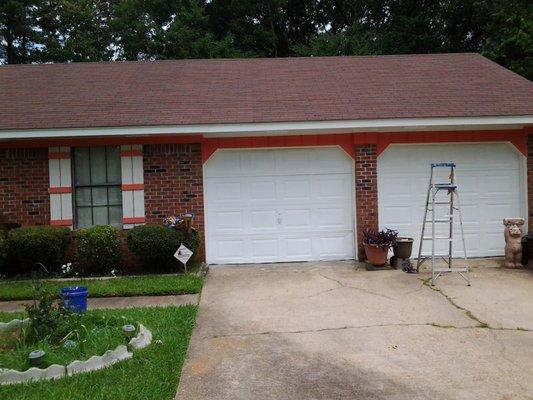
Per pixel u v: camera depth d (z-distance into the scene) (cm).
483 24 2472
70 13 2889
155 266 971
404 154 1050
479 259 1050
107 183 1031
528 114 984
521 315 656
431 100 1059
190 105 1055
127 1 2862
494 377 468
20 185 1009
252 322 646
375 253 947
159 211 1020
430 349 541
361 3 3059
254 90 1155
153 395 431
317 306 714
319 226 1049
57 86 1206
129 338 545
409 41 2591
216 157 1038
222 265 1034
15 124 955
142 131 960
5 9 2769
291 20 3306
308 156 1045
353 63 1379
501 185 1064
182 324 625
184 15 2780
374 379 468
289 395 438
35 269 950
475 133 1044
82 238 934
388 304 715
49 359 485
